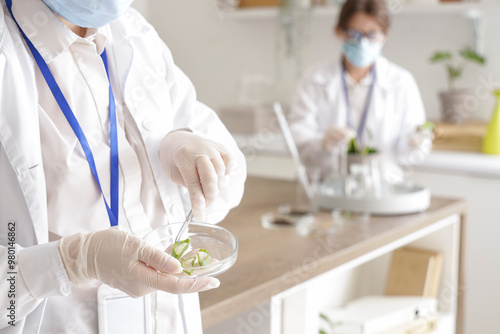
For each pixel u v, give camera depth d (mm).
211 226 958
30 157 857
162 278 772
